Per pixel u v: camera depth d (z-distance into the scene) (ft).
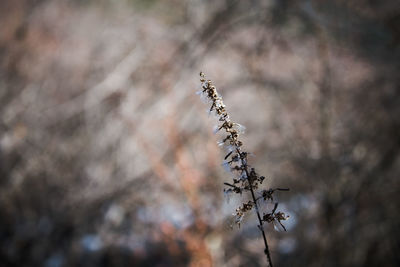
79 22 27.37
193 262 11.66
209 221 12.33
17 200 14.84
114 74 20.89
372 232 12.00
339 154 14.43
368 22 20.07
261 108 19.56
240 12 22.07
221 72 21.12
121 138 17.47
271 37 21.65
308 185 13.82
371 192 12.64
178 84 19.85
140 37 24.03
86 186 15.64
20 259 13.15
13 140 16.57
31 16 25.34
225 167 4.03
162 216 13.75
